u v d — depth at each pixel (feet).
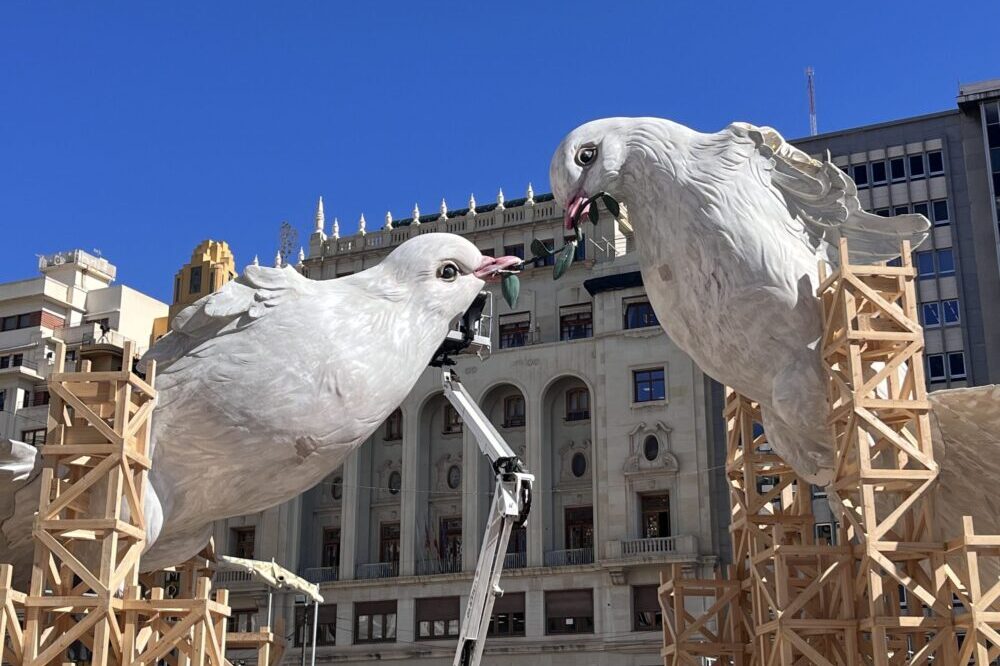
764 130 52.70
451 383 51.16
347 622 149.28
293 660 149.69
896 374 50.39
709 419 139.64
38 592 41.32
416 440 153.79
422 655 144.05
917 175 144.25
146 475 44.37
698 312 52.29
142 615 45.83
